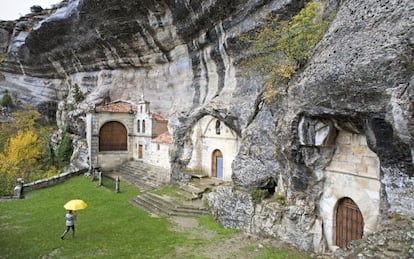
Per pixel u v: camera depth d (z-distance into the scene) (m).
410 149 8.14
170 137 27.44
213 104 20.20
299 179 12.54
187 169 23.45
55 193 23.11
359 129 10.07
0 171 30.50
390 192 8.91
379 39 8.79
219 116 19.86
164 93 30.19
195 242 13.56
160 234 14.63
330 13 12.80
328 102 10.08
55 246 13.45
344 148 11.48
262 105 15.95
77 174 29.12
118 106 32.31
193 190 20.27
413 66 7.91
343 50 9.77
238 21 18.22
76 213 18.14
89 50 34.59
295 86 11.62
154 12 24.64
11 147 34.38
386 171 8.99
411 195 8.38
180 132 23.86
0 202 20.78
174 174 23.53
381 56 8.43
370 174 10.51
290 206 12.80
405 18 8.45
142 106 30.69
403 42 8.15
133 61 32.03
